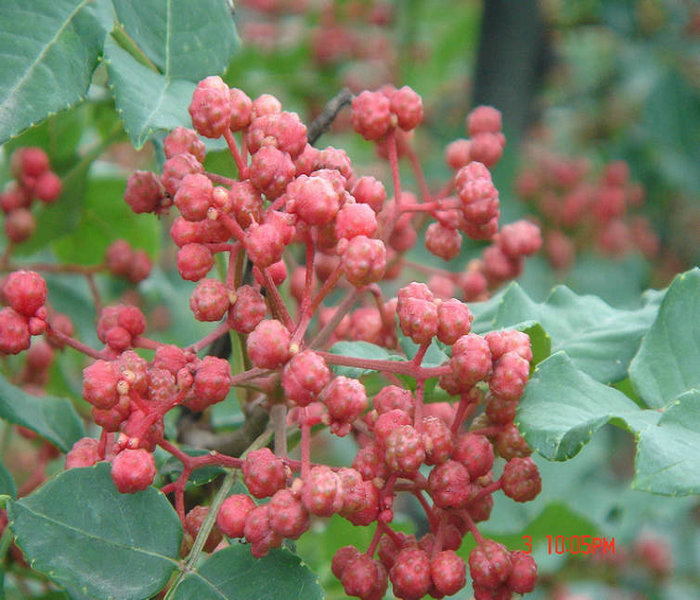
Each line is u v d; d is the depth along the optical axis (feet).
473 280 0.64
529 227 0.63
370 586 0.44
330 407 0.41
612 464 1.24
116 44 0.48
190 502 0.50
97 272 0.69
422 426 0.43
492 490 0.45
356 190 0.47
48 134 0.69
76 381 0.77
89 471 0.42
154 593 0.41
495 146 0.59
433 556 0.43
